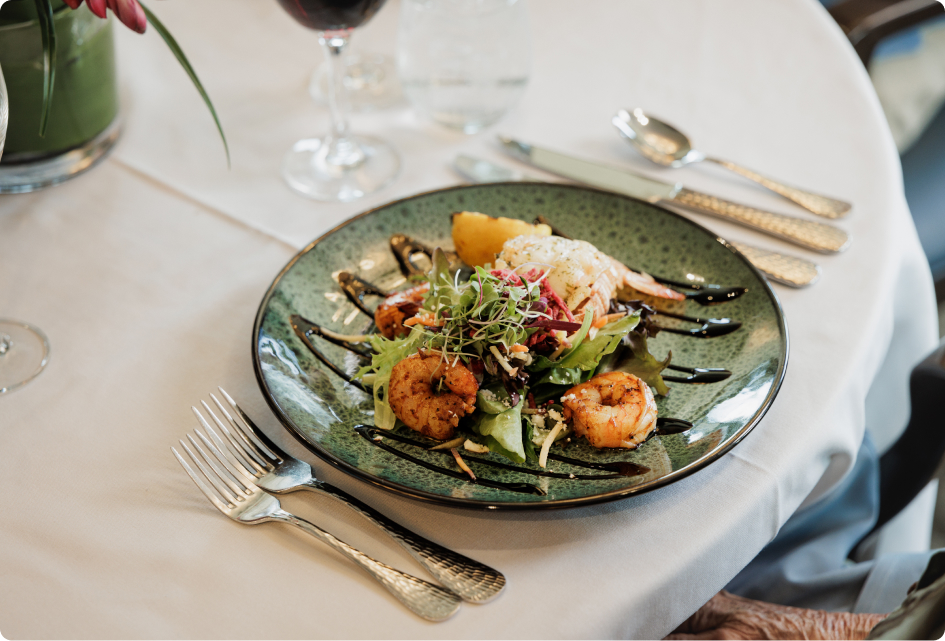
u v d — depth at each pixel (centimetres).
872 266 79
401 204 81
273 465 69
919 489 92
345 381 73
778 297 77
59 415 73
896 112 168
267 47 102
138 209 86
